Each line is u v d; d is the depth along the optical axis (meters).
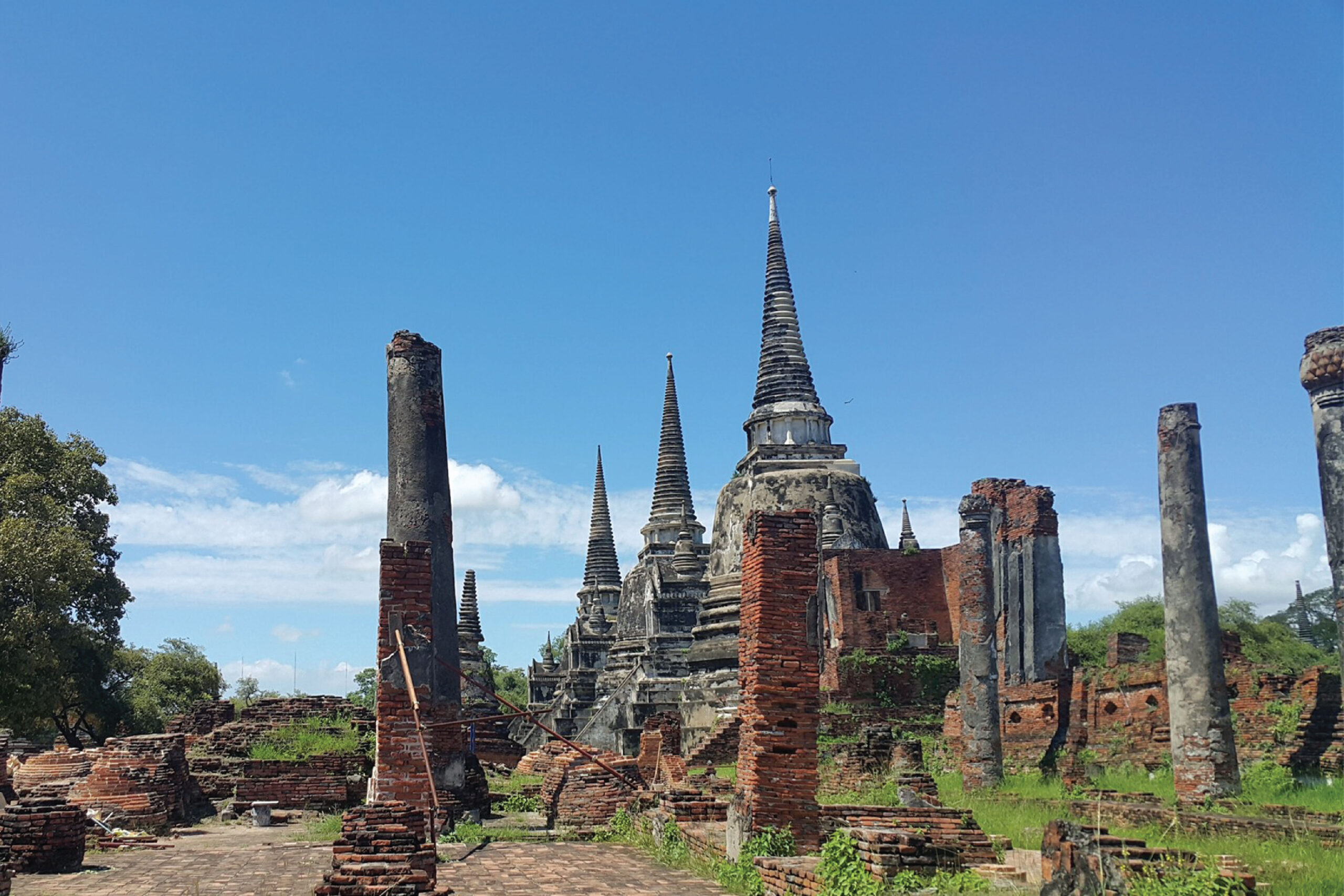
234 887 16.62
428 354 26.94
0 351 18.78
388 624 20.73
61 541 39.88
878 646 42.34
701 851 18.22
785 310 53.12
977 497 30.03
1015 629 38.38
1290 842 16.89
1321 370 18.98
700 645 46.94
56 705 42.53
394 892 13.98
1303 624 56.28
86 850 21.70
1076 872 10.96
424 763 20.30
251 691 77.81
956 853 14.09
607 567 82.69
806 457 50.31
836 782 29.91
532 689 77.12
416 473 26.22
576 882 16.64
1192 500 23.30
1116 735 29.56
